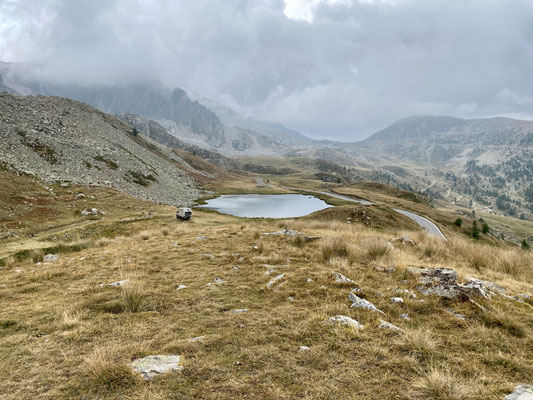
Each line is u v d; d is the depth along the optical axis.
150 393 3.76
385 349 4.63
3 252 20.33
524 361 4.34
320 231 21.64
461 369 4.17
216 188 154.25
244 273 10.10
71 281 10.50
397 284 8.31
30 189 48.41
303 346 4.84
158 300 7.52
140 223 40.28
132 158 107.94
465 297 6.85
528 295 7.81
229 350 4.80
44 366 4.61
